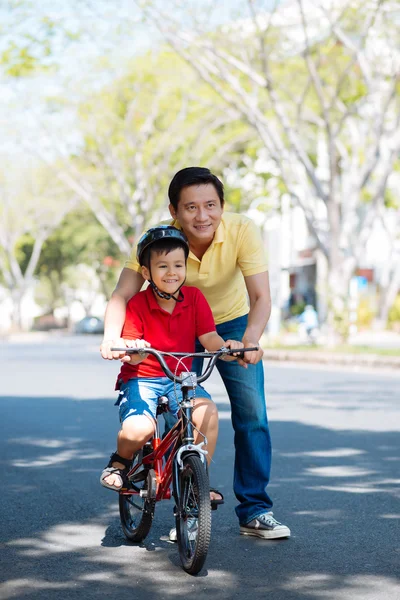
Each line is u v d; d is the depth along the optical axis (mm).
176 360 5555
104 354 5293
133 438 5445
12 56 23172
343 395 15336
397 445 9922
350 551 5672
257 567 5340
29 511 6867
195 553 5066
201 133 35969
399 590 4895
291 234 51531
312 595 4812
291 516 6617
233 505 7051
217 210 5664
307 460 8984
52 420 12312
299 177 25969
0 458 9281
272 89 24328
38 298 100500
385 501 7113
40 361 26797
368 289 47000
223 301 6059
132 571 5273
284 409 13227
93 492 7559
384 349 24875
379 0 22203
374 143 25547
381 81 26047
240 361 5488
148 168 37500
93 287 84188
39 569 5312
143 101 35812
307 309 36062
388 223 45312
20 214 58812
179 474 5289
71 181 39750
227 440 10359
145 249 5438
